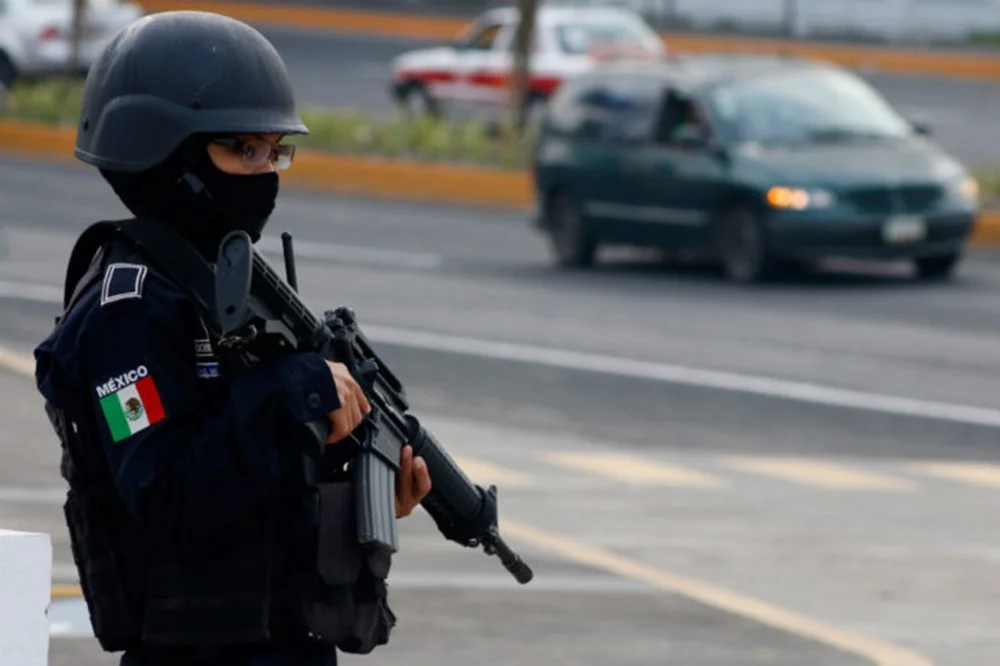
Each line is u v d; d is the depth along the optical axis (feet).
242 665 31.76
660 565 84.99
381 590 33.17
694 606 76.74
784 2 410.11
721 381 138.62
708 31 410.52
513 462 111.24
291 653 32.17
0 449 104.94
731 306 169.37
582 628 72.13
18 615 32.45
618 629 72.23
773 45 391.04
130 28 32.58
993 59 377.91
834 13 407.03
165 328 30.48
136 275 30.76
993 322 161.79
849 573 84.69
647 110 189.78
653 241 188.34
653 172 186.80
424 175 254.47
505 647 69.00
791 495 104.17
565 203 196.65
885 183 176.55
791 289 178.29
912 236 177.17
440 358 145.69
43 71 323.37
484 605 75.41
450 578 80.12
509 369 141.90
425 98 313.73
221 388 30.83
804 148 181.68
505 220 233.35
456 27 428.56
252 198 32.30
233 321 29.27
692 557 86.99
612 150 191.21
